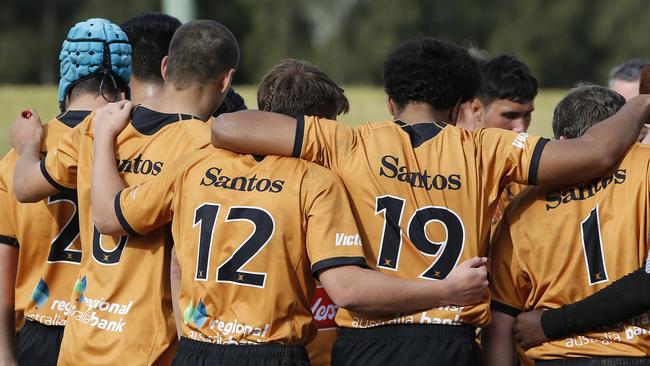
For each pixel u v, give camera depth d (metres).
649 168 11.88
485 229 12.07
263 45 163.25
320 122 12.27
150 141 12.78
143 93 14.23
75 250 13.46
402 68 12.50
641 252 11.74
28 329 13.59
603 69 147.50
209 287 11.80
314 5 166.25
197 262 11.90
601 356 11.74
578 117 12.65
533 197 12.44
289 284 11.80
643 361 11.66
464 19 160.50
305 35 169.12
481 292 11.70
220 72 13.10
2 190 13.71
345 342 11.97
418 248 11.80
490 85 17.75
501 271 12.54
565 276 11.96
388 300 11.44
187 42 13.02
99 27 13.72
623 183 11.91
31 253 13.59
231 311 11.77
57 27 168.00
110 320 12.48
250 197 11.90
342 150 12.20
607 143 11.78
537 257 12.16
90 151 12.94
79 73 13.68
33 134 13.54
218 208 11.92
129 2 167.12
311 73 12.96
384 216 11.88
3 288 13.75
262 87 13.09
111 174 12.49
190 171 12.23
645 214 11.79
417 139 12.30
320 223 11.67
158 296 12.50
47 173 12.98
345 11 166.62
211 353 11.72
